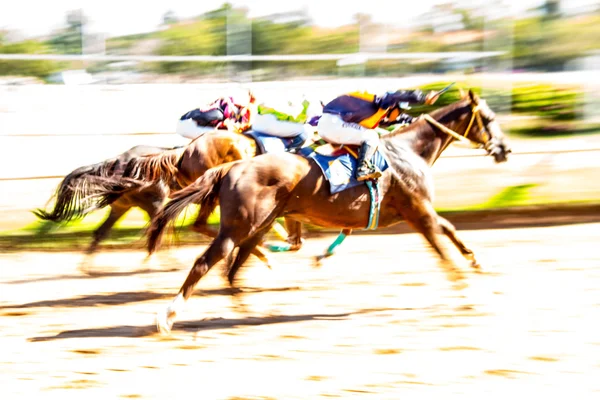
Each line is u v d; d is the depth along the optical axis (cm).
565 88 2002
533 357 609
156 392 542
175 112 1848
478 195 1396
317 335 684
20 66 1994
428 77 2053
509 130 1967
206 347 650
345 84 1961
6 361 612
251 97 1016
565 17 2516
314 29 2236
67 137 1653
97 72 2009
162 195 918
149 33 2166
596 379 559
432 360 607
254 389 546
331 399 526
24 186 1398
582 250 1070
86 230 1231
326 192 708
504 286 855
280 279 919
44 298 838
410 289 859
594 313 741
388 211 757
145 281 928
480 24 2305
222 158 915
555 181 1507
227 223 685
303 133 942
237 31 2045
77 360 616
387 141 767
